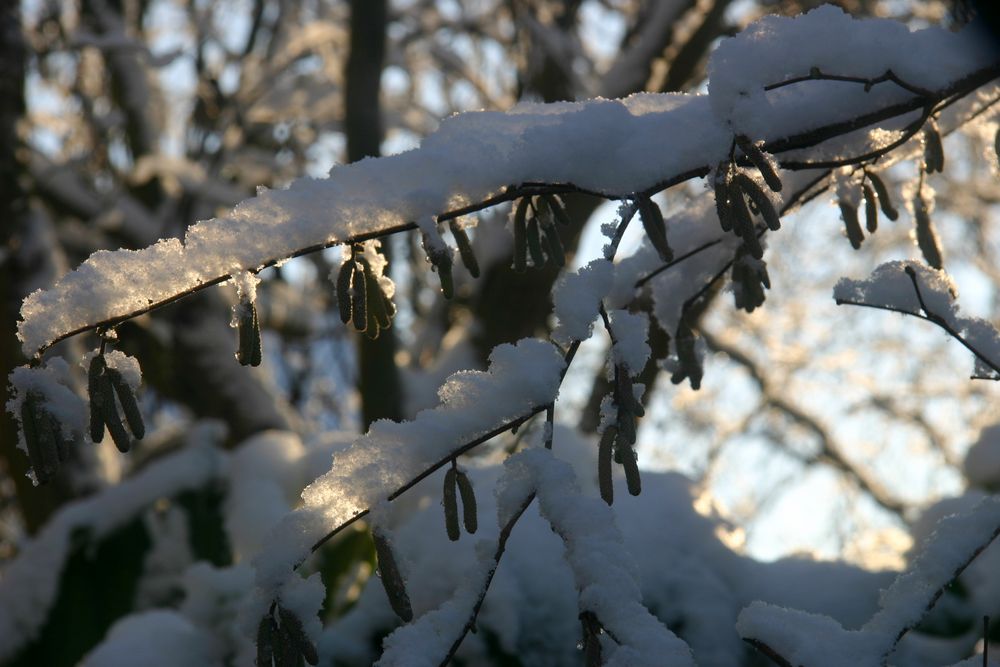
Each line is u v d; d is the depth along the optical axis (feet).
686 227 3.58
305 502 2.99
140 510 5.60
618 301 3.57
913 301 3.26
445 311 10.96
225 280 2.97
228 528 5.57
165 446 5.99
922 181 3.40
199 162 11.35
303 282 14.10
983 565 4.00
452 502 2.98
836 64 3.09
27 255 8.92
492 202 3.06
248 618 2.97
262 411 9.73
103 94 12.45
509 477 2.99
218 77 11.97
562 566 3.91
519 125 3.16
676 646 2.84
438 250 3.01
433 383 9.09
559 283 3.03
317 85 11.30
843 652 3.08
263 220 3.00
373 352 8.74
